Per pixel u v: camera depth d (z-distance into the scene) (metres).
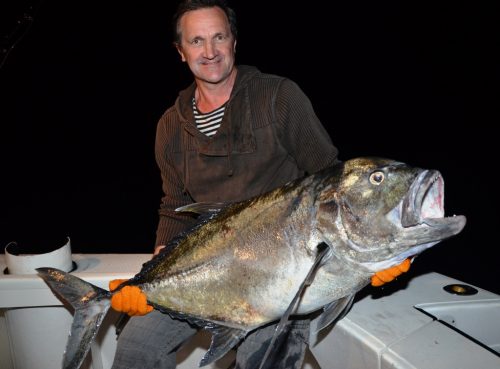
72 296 2.24
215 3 2.46
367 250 1.88
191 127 2.58
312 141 2.47
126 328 2.32
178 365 2.76
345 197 1.90
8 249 2.65
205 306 2.15
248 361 2.15
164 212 2.83
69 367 2.16
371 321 2.04
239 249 2.08
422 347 1.83
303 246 1.97
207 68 2.48
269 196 2.10
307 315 2.25
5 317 2.75
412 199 1.80
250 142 2.48
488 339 2.19
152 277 2.23
